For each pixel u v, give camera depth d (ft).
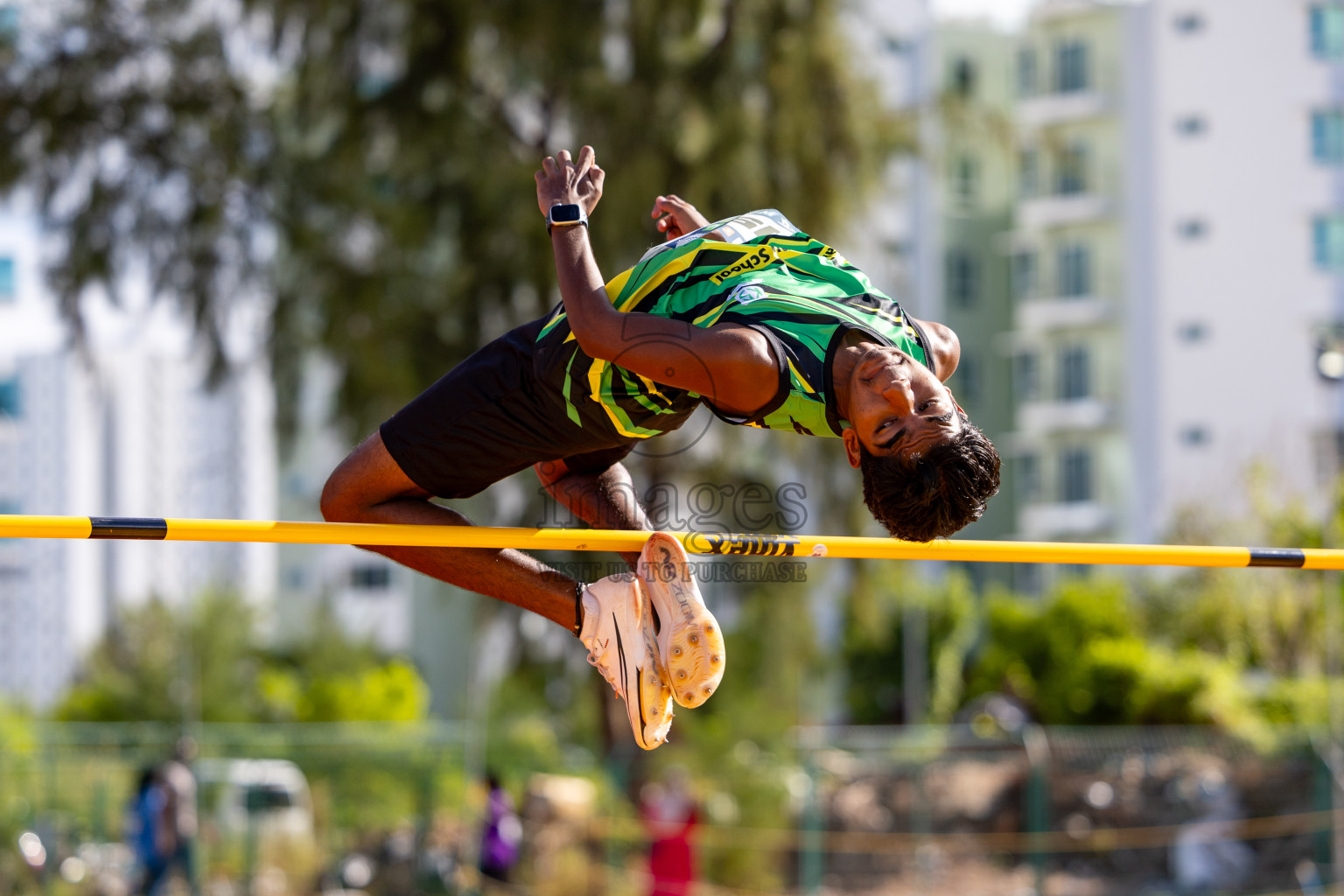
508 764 50.88
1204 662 66.13
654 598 14.57
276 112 56.90
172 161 55.62
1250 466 77.36
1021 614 85.56
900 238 113.60
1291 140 108.47
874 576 57.88
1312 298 107.04
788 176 53.47
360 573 110.52
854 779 55.42
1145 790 53.21
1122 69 115.03
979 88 117.39
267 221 56.18
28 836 40.86
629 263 51.57
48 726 57.21
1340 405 103.35
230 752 46.16
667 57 53.36
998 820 53.21
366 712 75.00
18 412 102.37
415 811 45.60
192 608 78.59
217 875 42.96
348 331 53.01
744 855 48.55
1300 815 49.93
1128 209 114.21
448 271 56.39
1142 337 112.88
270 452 56.80
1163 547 16.15
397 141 55.21
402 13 55.01
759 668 56.80
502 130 57.31
